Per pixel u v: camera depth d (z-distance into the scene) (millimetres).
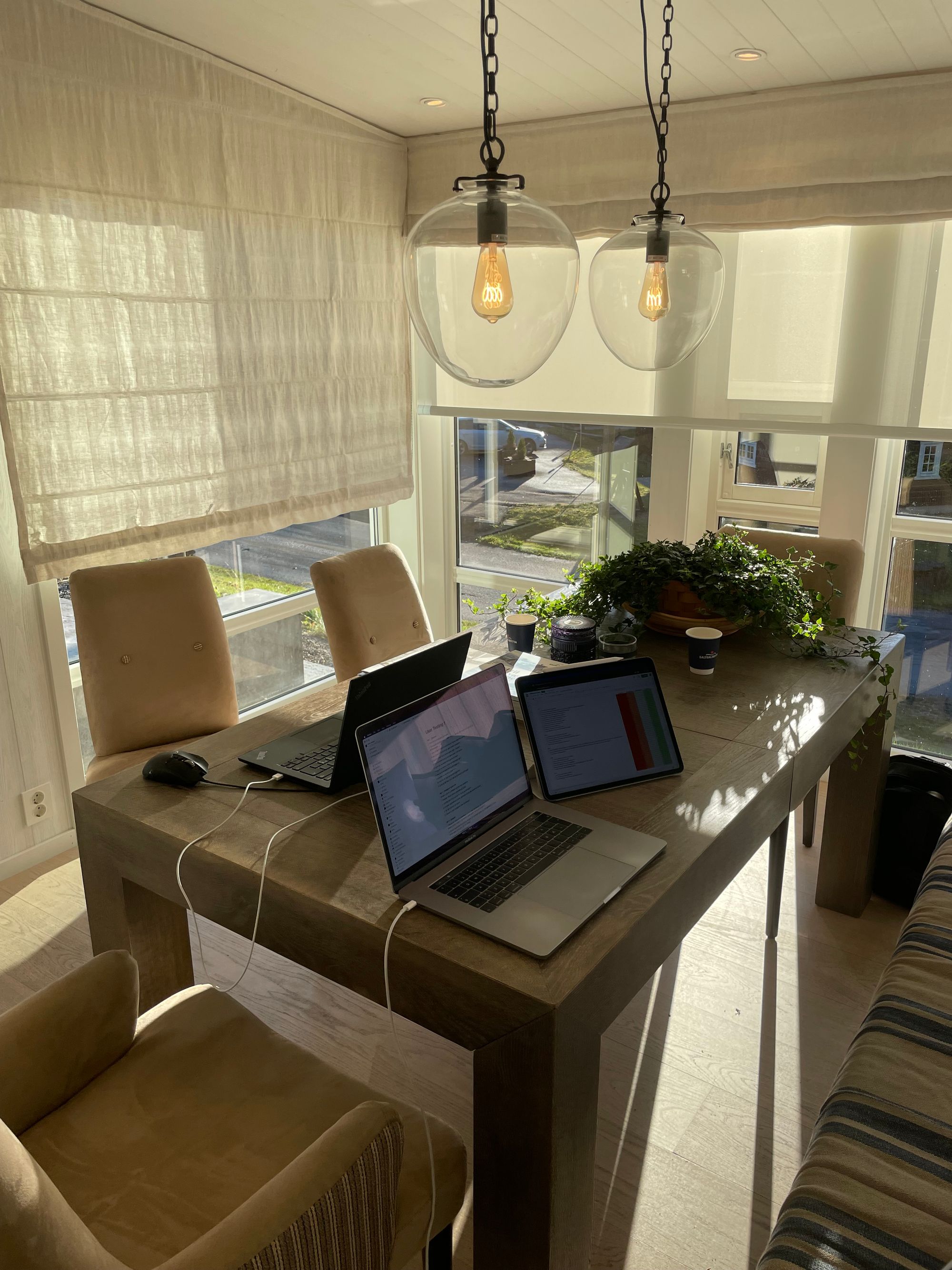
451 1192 1307
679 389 3445
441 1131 1333
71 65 2520
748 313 3236
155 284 2885
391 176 3732
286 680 3988
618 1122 1938
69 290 2646
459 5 2334
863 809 2537
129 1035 1473
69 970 2428
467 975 1252
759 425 3305
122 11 2547
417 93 3146
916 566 3305
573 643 2299
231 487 3273
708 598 2469
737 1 2234
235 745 1999
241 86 2996
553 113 3340
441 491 4348
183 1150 1292
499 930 1311
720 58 2658
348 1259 1071
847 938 2557
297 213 3334
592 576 2645
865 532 3266
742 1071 2074
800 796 1980
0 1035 1296
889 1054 1469
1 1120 925
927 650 3350
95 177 2648
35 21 2416
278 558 3852
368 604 2895
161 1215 1192
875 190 2873
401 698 1835
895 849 2660
